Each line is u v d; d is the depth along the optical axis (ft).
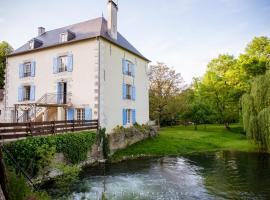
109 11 67.72
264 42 98.07
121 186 37.19
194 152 66.64
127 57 73.87
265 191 34.76
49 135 41.70
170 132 95.09
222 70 113.80
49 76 67.87
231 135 94.32
